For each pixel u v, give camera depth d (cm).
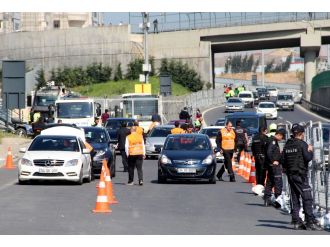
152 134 8175
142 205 3903
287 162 3083
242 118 8769
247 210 3784
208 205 3972
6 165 6619
